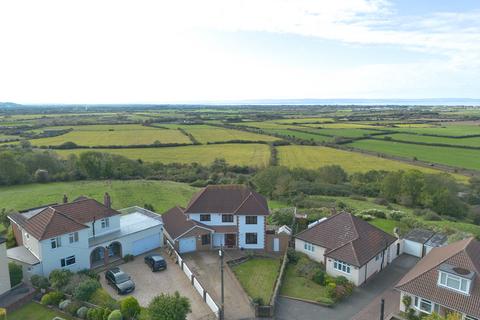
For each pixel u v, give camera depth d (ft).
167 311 98.99
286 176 282.56
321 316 114.83
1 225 182.60
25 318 107.04
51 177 313.94
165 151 413.80
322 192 287.69
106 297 114.73
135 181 315.58
